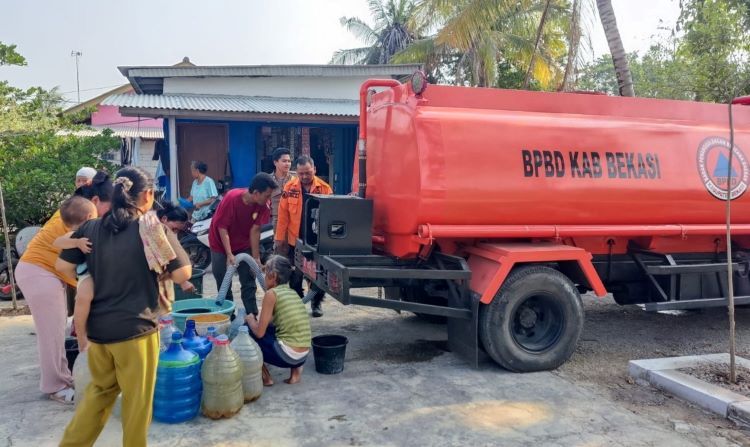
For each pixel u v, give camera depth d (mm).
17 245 7703
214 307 5422
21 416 4211
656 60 15445
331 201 5285
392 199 5469
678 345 6305
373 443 3898
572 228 5496
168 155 13945
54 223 4426
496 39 18812
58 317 4434
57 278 4422
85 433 3322
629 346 6238
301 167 6414
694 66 12859
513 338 5266
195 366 4141
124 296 3191
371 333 6473
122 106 11531
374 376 5133
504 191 5203
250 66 14734
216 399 4125
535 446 3895
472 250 5473
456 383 4992
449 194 5055
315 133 14320
